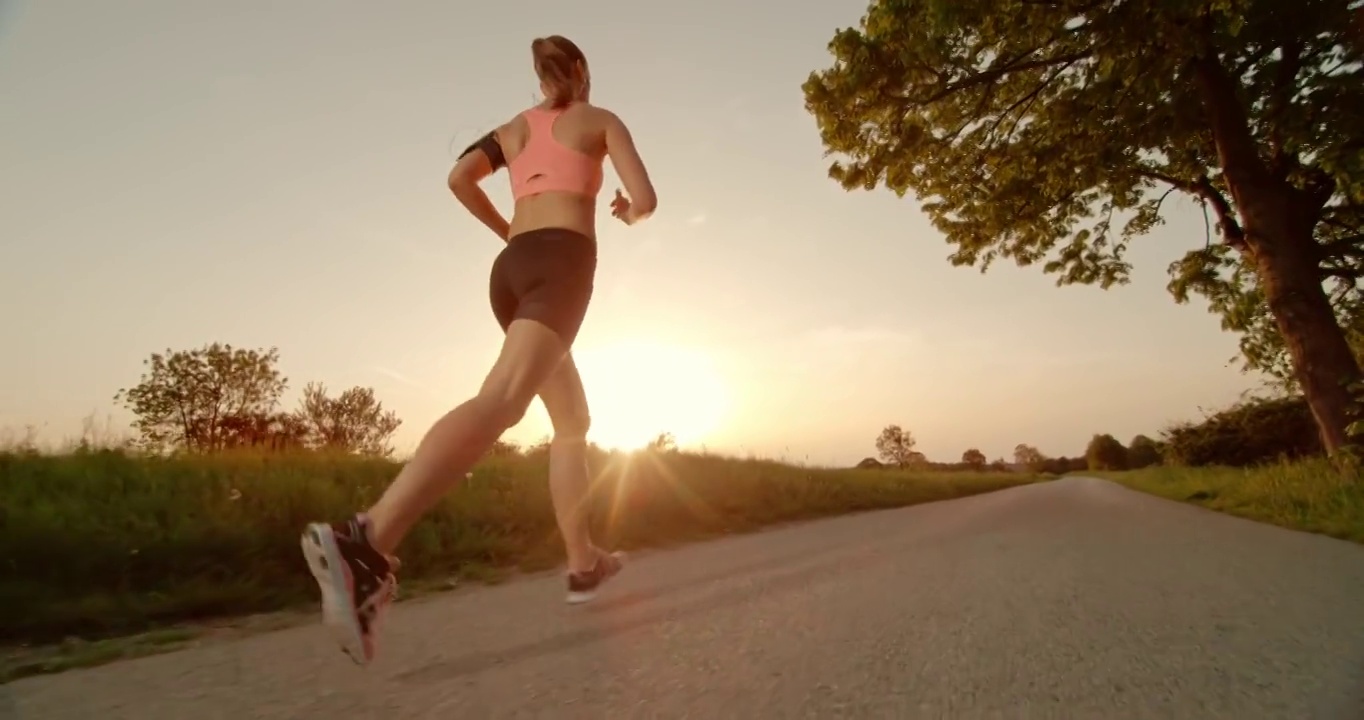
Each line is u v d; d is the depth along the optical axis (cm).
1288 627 304
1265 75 1359
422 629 364
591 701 232
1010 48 1441
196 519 586
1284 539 635
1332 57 1269
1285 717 205
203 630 436
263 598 517
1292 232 1328
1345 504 852
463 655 303
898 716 211
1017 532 720
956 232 1752
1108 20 1203
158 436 877
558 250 250
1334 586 396
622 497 961
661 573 546
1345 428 1189
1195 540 627
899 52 1384
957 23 1270
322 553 201
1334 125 1172
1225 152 1362
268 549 588
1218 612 334
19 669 350
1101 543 608
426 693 250
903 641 293
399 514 211
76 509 564
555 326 241
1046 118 1560
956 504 1556
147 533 547
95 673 324
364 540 205
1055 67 1518
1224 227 1655
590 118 267
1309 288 1298
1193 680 237
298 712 238
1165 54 1240
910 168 1609
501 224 293
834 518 1201
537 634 338
